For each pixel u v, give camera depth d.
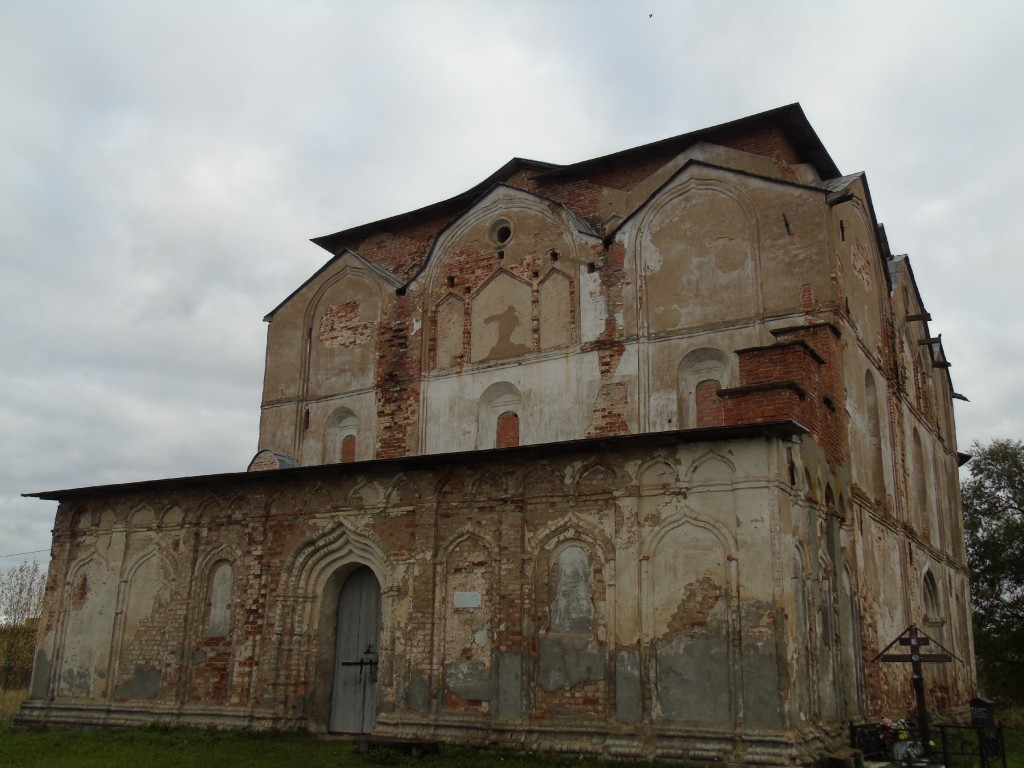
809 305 18.30
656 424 19.28
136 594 20.09
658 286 20.09
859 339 20.00
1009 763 19.16
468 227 23.27
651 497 14.84
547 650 15.08
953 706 25.19
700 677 13.73
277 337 25.91
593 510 15.30
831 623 15.58
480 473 16.66
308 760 14.73
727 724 13.35
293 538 18.45
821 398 16.30
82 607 20.73
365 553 17.69
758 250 19.09
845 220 20.08
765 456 14.03
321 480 18.50
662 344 19.70
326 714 17.70
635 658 14.26
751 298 18.94
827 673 15.00
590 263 21.03
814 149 22.39
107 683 19.70
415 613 16.52
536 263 21.89
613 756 13.75
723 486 14.28
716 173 19.94
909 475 23.83
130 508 20.78
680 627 14.07
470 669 15.77
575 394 20.47
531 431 20.88
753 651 13.36
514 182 25.09
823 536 15.70
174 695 18.73
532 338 21.42
